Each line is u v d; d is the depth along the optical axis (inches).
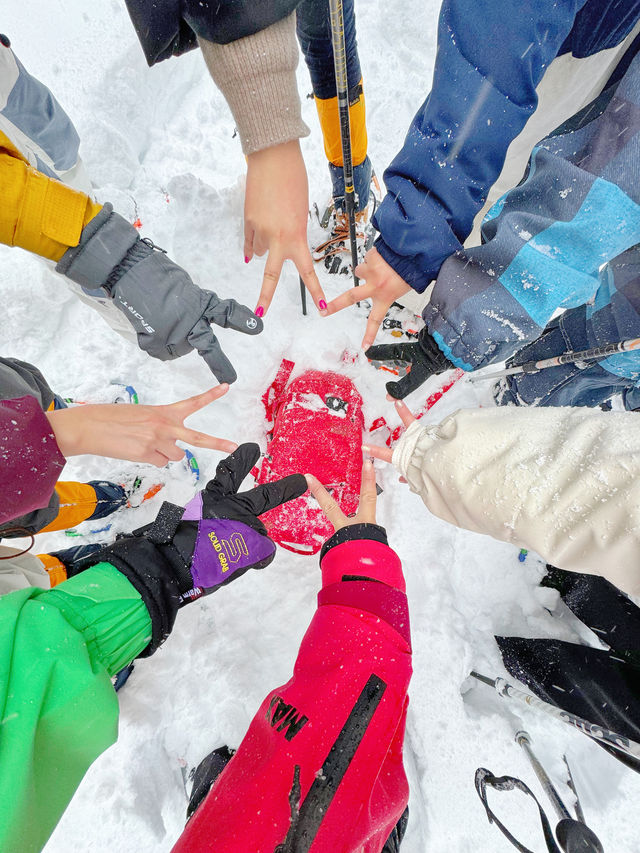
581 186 36.3
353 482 79.0
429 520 81.2
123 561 44.0
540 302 40.0
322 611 43.9
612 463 31.6
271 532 78.0
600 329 58.1
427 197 43.0
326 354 87.6
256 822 31.5
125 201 87.0
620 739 43.8
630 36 43.2
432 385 87.1
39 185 45.6
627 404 66.9
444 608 75.9
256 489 58.0
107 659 39.4
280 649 75.2
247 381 86.1
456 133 40.5
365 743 34.9
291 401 81.1
